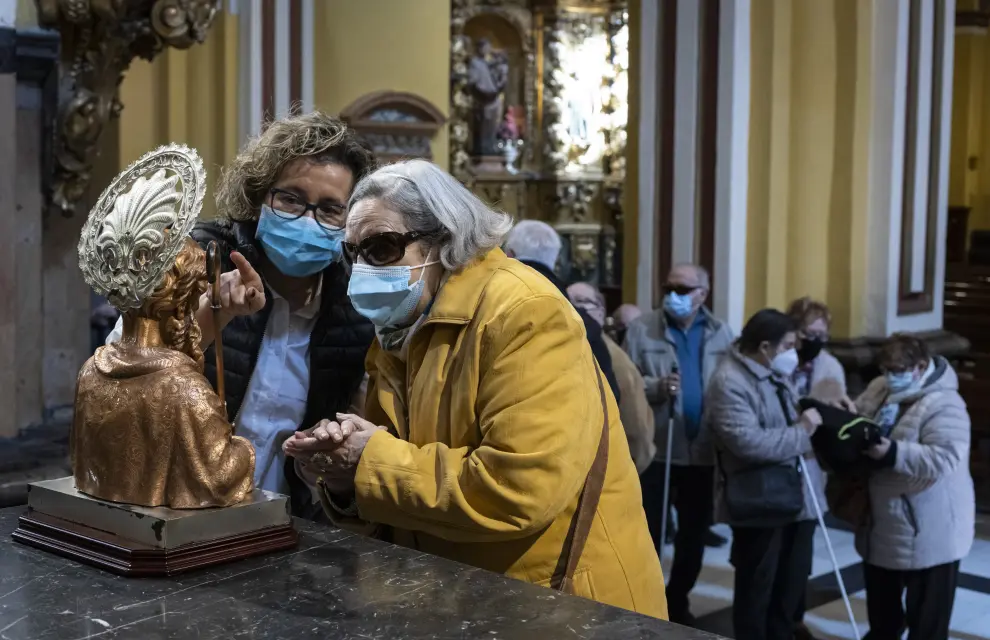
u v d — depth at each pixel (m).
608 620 1.43
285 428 2.39
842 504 4.43
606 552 1.98
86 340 4.00
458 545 1.96
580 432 1.85
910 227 7.33
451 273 1.97
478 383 1.89
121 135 8.05
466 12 13.37
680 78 7.00
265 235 2.27
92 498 1.68
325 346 2.38
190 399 1.65
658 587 2.12
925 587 4.30
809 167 7.12
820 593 5.49
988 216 15.53
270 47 7.83
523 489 1.80
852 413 4.23
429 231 1.94
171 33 3.92
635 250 7.25
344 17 8.30
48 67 3.66
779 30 6.98
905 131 7.25
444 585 1.55
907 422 4.29
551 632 1.39
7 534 1.77
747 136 6.96
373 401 2.18
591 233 13.98
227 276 2.08
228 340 2.38
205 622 1.39
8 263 3.57
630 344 5.53
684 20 6.96
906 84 7.22
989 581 5.65
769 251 7.02
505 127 13.64
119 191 1.81
